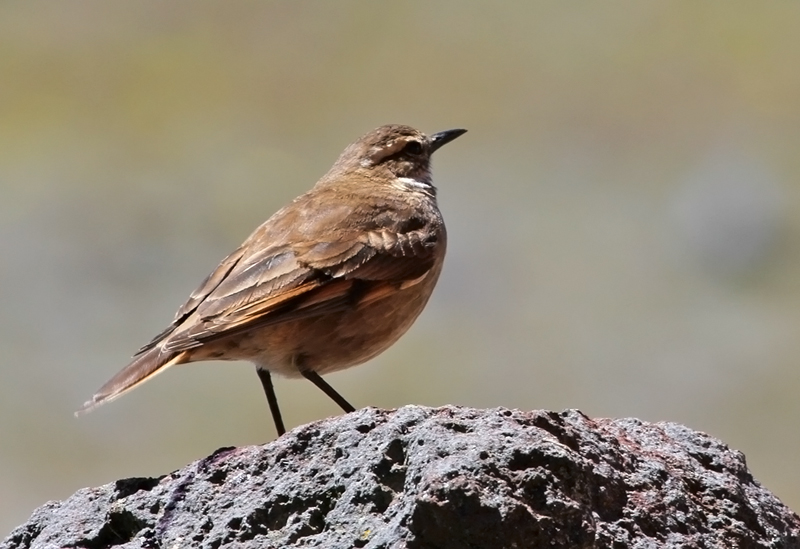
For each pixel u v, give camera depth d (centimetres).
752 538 676
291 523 652
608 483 649
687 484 689
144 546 670
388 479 646
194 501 679
